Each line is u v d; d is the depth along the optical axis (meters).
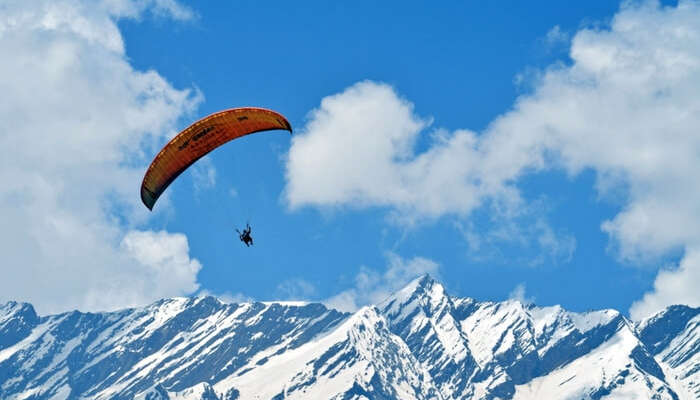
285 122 162.12
